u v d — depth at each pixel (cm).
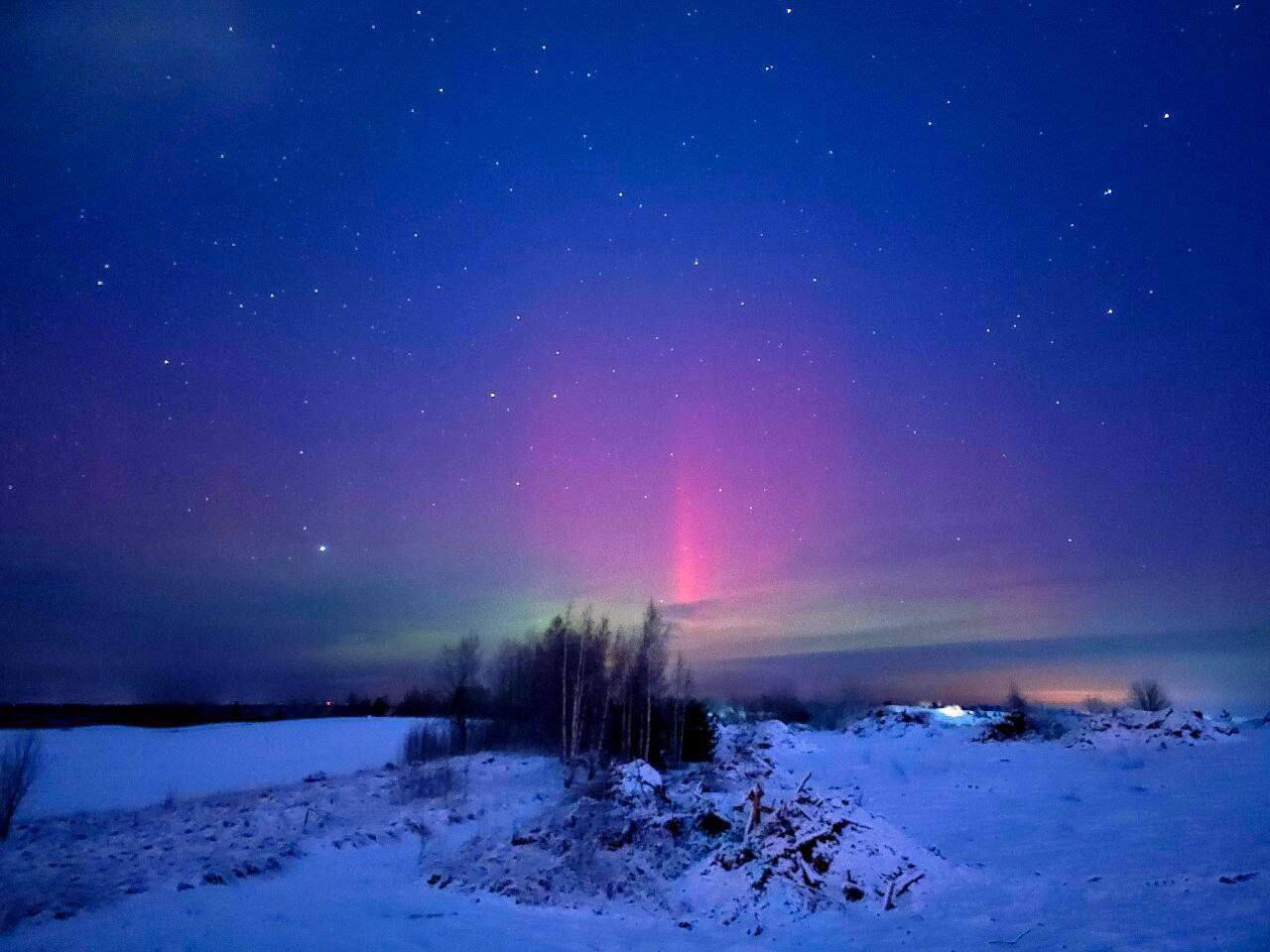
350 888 1490
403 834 1952
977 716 4862
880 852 1530
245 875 1524
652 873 1628
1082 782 2705
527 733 3625
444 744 3525
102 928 1177
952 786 2745
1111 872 1412
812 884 1444
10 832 2012
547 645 3591
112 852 1781
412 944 1138
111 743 3809
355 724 4781
